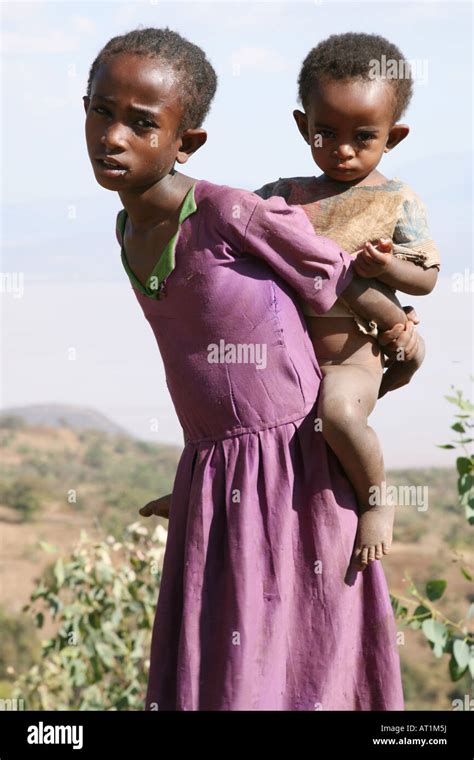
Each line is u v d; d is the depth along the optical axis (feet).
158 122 11.06
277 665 11.29
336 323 11.94
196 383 11.63
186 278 11.44
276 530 11.44
